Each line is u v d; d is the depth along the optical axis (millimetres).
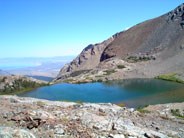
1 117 23922
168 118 40125
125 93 127938
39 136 20500
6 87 132875
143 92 129000
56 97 117500
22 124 22406
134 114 35875
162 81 174125
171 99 102375
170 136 27438
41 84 158125
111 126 25609
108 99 111875
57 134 21344
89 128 23766
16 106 29703
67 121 24500
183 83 159750
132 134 24266
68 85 166375
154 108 65875
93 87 156375
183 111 61500
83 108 32625
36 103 35094
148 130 26922
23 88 139875
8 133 17938
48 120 23609
